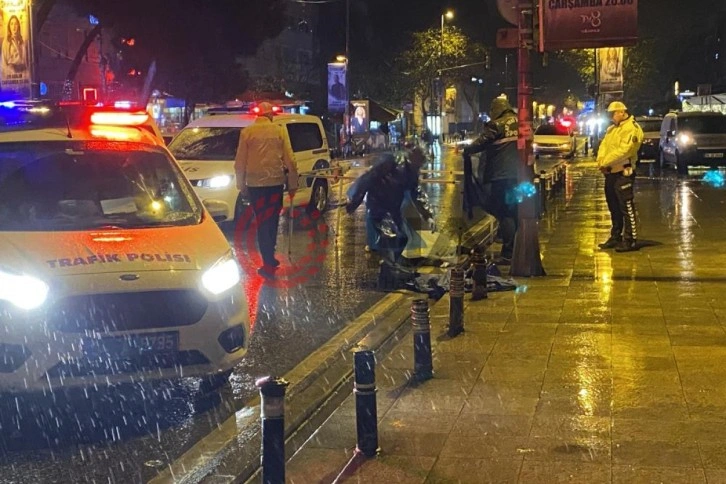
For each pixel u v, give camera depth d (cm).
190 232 691
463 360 739
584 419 584
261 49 5894
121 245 641
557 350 762
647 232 1523
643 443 538
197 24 3531
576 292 1017
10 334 576
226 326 638
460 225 1470
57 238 644
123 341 594
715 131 3077
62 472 530
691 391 638
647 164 3788
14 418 620
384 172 1107
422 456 529
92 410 641
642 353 746
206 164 1611
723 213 1786
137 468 536
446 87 6612
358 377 534
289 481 501
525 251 1127
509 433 563
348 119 5147
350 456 536
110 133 802
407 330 876
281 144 1181
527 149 1112
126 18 3412
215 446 561
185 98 3797
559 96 6544
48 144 770
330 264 1298
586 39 1017
